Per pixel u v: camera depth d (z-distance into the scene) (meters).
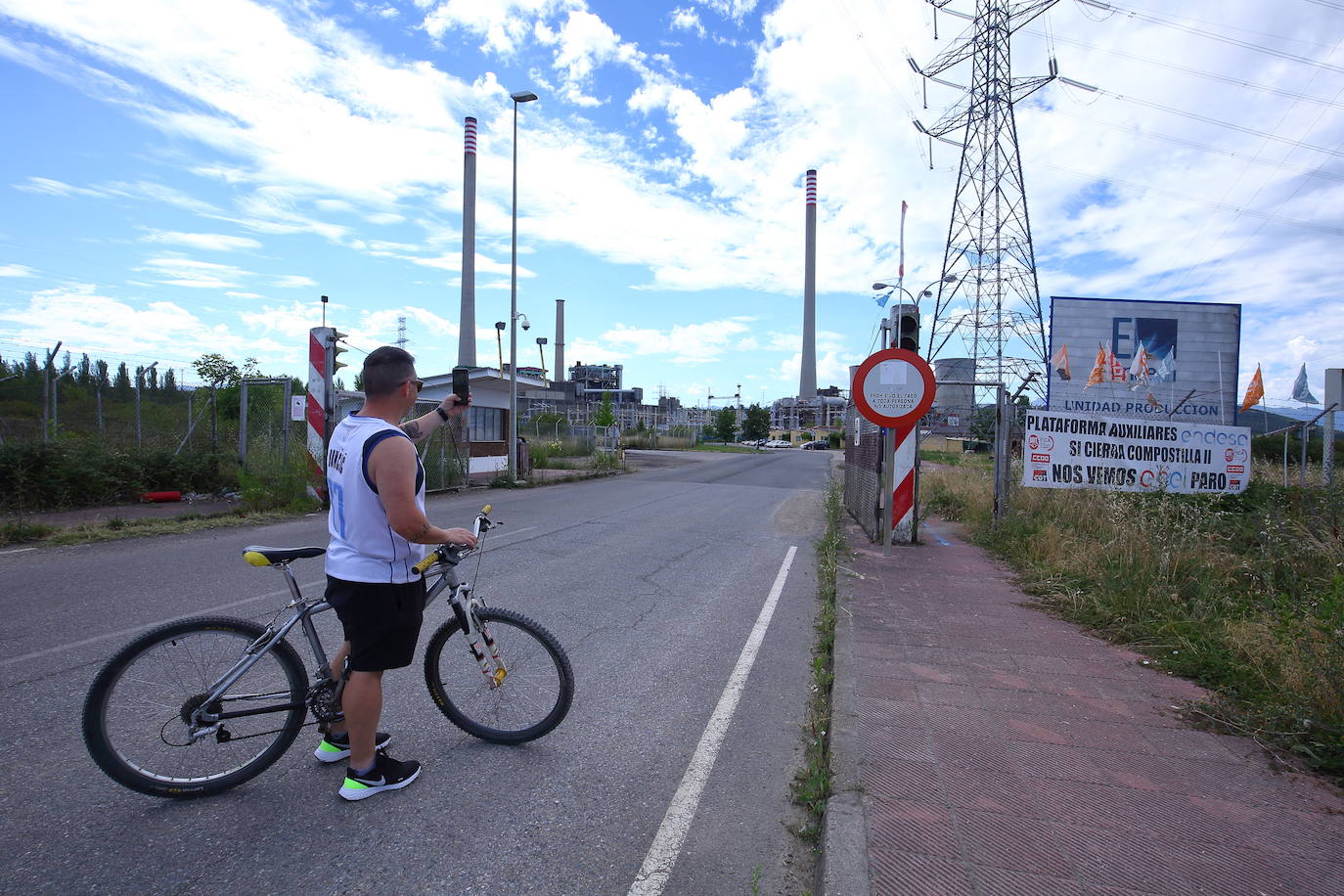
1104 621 5.62
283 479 11.88
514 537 9.83
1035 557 7.85
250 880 2.50
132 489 12.11
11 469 10.80
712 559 8.77
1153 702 4.10
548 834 2.85
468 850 2.72
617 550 9.09
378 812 2.97
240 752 3.12
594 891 2.51
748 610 6.36
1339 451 10.59
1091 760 3.38
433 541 2.97
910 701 4.06
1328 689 3.80
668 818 2.99
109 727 2.90
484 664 3.56
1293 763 3.40
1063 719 3.85
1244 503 9.25
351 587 2.91
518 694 3.57
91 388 13.64
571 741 3.66
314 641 3.20
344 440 2.95
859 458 11.81
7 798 2.97
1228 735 3.69
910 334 9.45
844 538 10.09
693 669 4.80
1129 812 2.93
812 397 100.38
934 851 2.62
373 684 3.00
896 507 9.58
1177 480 9.59
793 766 3.48
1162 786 3.15
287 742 3.19
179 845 2.70
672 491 18.31
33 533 8.71
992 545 9.14
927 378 9.22
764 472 27.55
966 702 4.06
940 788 3.08
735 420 87.31
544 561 8.16
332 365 12.07
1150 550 6.95
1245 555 7.27
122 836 2.74
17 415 12.39
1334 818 2.93
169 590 6.35
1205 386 13.96
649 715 4.03
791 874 2.65
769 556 9.13
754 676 4.71
